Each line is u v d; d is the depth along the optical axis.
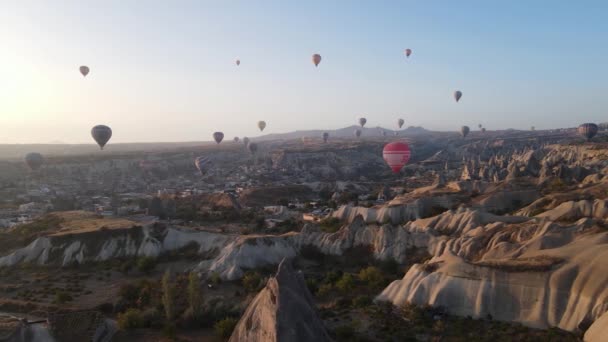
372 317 50.66
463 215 76.88
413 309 50.06
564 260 50.47
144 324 51.28
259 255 74.62
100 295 62.94
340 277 64.75
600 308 43.41
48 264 75.94
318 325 36.56
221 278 67.81
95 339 46.84
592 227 58.66
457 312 50.19
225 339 46.78
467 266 53.34
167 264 76.19
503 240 62.88
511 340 43.03
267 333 35.56
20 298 62.09
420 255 70.88
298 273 40.97
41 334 46.91
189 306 54.91
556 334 43.12
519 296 49.03
